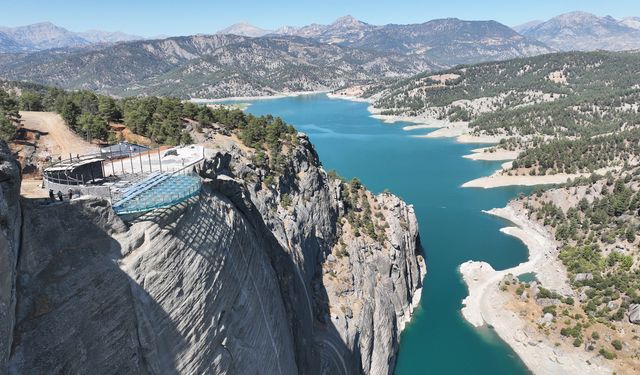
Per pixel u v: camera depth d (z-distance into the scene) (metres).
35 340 32.00
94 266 36.50
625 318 100.25
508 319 109.19
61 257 35.16
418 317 113.75
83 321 34.78
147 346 38.84
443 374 95.25
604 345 95.38
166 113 105.38
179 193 46.19
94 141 85.75
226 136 104.81
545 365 95.00
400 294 111.94
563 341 98.75
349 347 83.75
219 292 47.44
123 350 37.16
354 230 110.69
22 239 33.34
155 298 39.81
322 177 113.44
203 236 47.72
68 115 86.12
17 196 32.88
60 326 33.34
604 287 110.81
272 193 90.94
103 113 97.81
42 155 76.44
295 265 79.56
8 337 29.73
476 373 94.88
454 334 107.06
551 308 107.44
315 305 84.88
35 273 33.53
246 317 51.31
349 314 89.69
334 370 76.69
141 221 41.16
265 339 54.62
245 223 61.72
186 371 41.41
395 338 102.62
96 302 35.84
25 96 104.81
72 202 36.44
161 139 93.06
